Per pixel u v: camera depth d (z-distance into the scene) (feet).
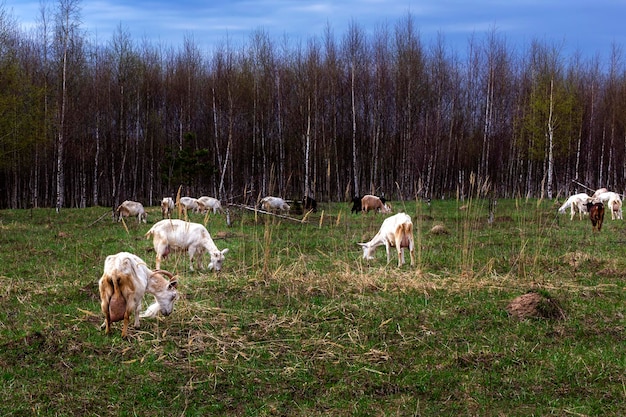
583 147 159.02
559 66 152.05
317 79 138.00
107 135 146.82
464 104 163.53
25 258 45.01
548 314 28.91
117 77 142.61
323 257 45.42
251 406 19.84
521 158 130.62
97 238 56.65
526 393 20.62
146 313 28.12
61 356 23.40
